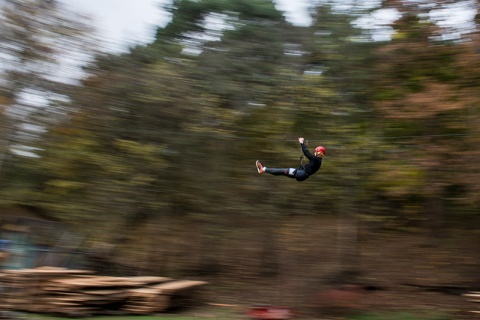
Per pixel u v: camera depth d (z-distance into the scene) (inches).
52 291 388.5
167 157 516.7
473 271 483.8
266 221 526.6
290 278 498.9
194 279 526.9
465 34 438.0
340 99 503.2
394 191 466.9
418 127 469.7
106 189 492.7
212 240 530.9
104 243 520.7
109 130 505.4
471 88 426.6
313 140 503.5
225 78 525.7
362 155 485.4
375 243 526.0
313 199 511.2
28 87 491.5
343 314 411.8
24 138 489.7
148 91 511.2
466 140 423.2
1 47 479.8
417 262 506.3
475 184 405.7
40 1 487.8
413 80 475.8
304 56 531.8
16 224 518.9
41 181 502.6
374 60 497.7
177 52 536.4
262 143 522.3
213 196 520.7
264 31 540.4
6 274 391.5
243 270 526.3
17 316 367.2
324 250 507.5
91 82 510.3
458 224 503.8
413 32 471.2
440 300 449.7
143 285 432.8
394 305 435.8
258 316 394.6
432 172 446.9
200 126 517.7
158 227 520.4
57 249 521.0
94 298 392.8
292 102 509.4
